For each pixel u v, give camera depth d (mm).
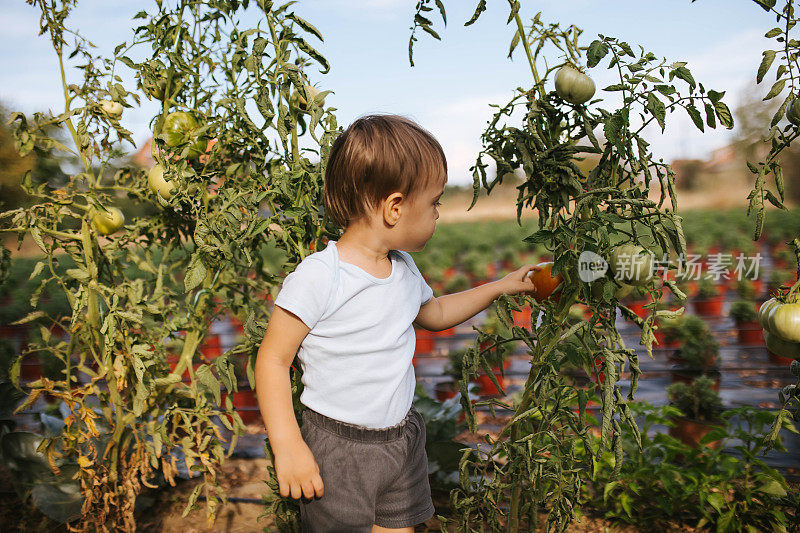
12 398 2488
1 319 5449
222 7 1771
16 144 1698
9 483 2443
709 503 2186
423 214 1323
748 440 2258
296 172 1479
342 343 1312
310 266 1312
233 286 2051
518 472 1476
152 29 1800
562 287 1385
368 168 1264
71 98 1768
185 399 2186
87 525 1874
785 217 12930
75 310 1714
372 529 1450
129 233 2012
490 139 1385
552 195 1364
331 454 1312
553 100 1317
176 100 1899
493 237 14531
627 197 1181
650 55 1168
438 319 1535
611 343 1255
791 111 1252
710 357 3736
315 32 1469
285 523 1713
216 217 1608
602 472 2264
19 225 1725
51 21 1687
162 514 2279
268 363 1284
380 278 1367
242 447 2965
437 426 2451
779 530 2043
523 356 4562
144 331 2039
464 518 1516
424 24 1444
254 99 1593
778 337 1460
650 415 2396
